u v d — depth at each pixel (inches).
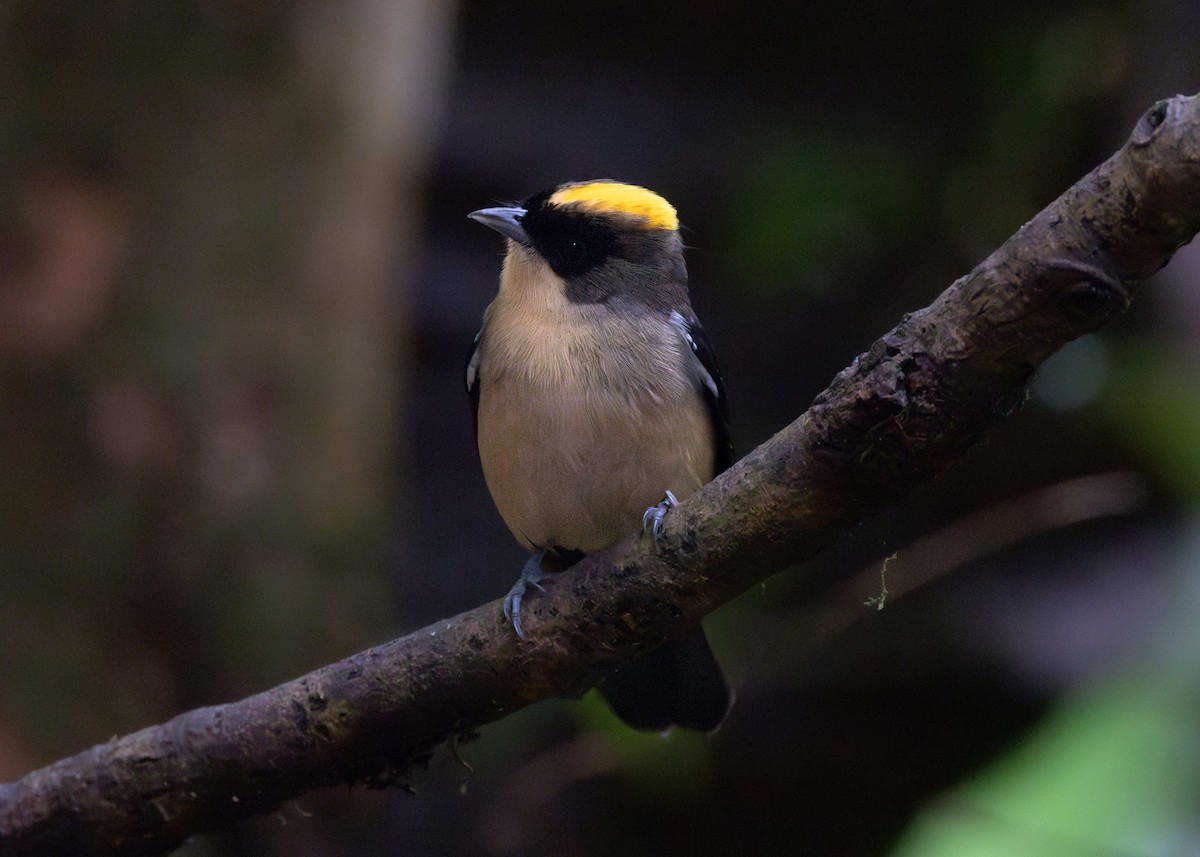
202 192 429.1
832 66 653.9
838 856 535.2
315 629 443.2
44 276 415.2
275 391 442.3
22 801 266.2
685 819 545.3
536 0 660.7
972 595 514.6
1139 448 486.9
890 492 218.4
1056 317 194.9
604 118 663.1
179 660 421.4
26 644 402.9
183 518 422.9
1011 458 533.3
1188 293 492.7
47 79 416.5
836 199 632.4
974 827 285.7
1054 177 598.5
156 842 269.3
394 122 470.3
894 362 206.2
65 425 414.6
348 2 447.2
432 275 645.9
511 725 540.4
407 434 629.3
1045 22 604.1
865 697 533.6
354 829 453.1
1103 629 470.6
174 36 422.6
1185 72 541.6
